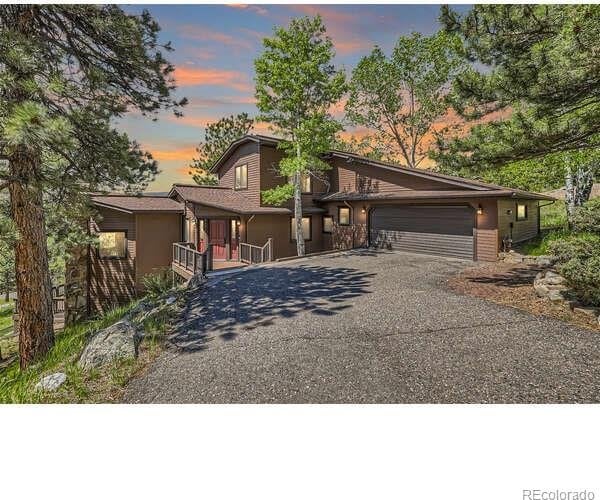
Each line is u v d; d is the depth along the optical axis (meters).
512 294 7.02
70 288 14.00
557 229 14.46
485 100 6.43
